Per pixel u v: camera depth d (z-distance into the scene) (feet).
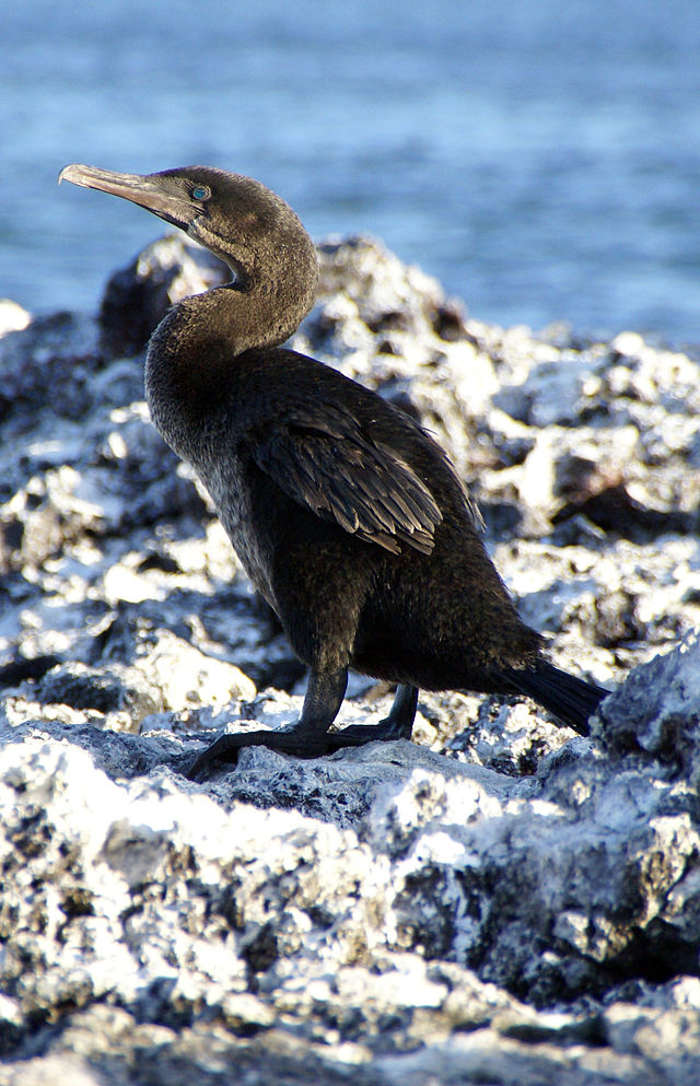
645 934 19.04
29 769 20.45
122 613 40.06
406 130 264.72
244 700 32.71
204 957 18.53
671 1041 16.08
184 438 31.19
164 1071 15.24
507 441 46.73
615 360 53.52
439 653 26.96
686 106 317.83
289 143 242.17
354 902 19.38
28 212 165.89
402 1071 15.29
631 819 20.47
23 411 54.03
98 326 56.54
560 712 25.49
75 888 19.48
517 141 247.29
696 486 45.68
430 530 27.12
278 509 28.09
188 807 20.43
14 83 361.71
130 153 222.69
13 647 39.99
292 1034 16.44
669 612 39.01
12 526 45.27
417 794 21.09
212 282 54.70
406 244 152.46
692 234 153.89
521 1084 15.05
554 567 41.70
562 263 140.67
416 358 52.16
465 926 19.65
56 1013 17.51
